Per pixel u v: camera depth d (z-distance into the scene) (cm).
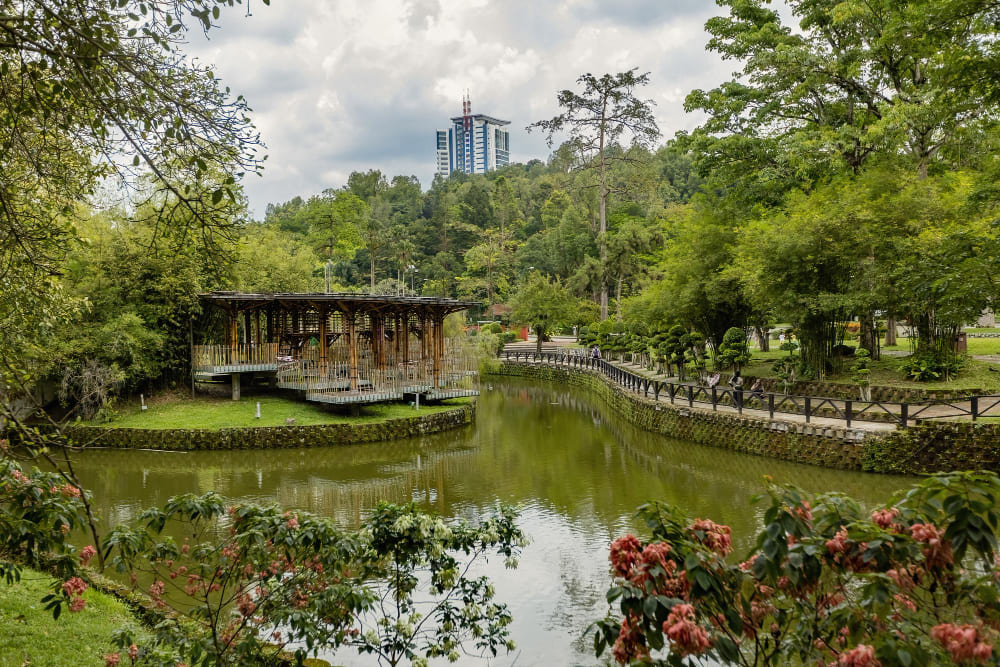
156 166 481
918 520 299
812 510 320
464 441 2242
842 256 1953
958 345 2200
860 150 2347
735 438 1880
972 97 1133
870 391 1952
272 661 525
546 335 5041
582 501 1438
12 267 632
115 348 2147
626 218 6006
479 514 1341
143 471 1794
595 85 4422
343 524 1267
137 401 2444
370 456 1981
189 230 543
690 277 2664
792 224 2006
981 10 1088
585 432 2425
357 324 3125
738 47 2492
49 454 486
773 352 3378
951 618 293
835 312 2086
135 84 463
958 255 1062
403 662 720
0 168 581
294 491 1567
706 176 2738
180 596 818
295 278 3316
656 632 297
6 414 489
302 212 8850
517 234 9156
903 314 2036
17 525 437
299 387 2370
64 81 460
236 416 2241
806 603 329
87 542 1130
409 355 3039
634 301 3195
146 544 484
